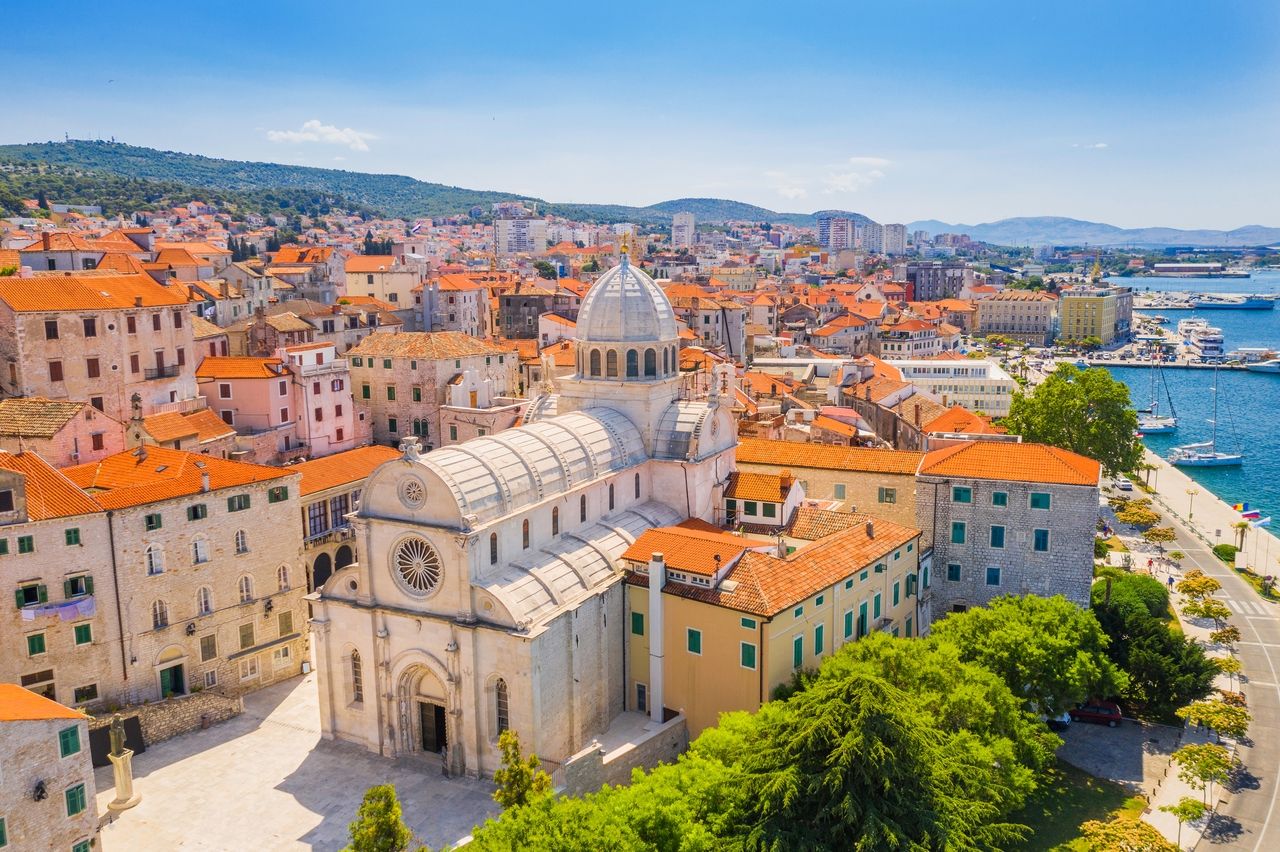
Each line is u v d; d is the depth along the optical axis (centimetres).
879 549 8481
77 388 10000
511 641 6719
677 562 7444
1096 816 7069
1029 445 9762
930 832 5288
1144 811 7150
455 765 7088
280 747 7644
